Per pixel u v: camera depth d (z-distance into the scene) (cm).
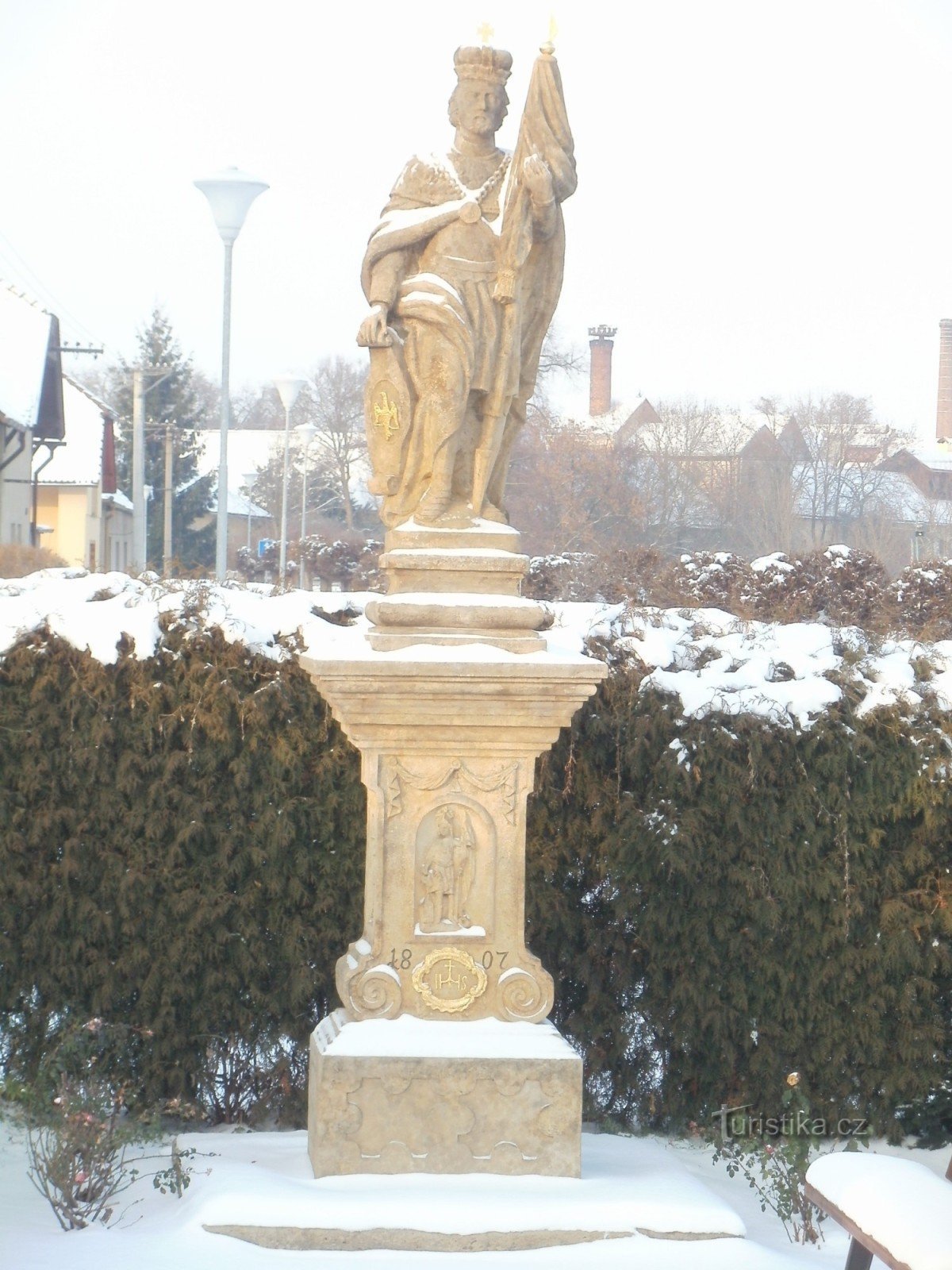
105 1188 613
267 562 2948
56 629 731
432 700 576
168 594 761
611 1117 767
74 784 730
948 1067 751
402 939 593
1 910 725
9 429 3064
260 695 732
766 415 4553
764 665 762
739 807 737
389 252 600
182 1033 736
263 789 741
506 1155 582
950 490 4997
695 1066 755
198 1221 544
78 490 3703
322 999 754
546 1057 583
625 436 4494
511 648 588
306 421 5341
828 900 741
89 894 733
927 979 740
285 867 739
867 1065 748
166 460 3662
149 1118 710
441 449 606
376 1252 538
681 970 750
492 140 614
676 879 742
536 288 622
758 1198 662
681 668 774
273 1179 576
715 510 4284
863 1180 508
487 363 604
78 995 734
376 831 590
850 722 745
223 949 736
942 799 732
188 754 732
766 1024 746
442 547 609
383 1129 579
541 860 753
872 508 4506
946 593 1389
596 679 576
